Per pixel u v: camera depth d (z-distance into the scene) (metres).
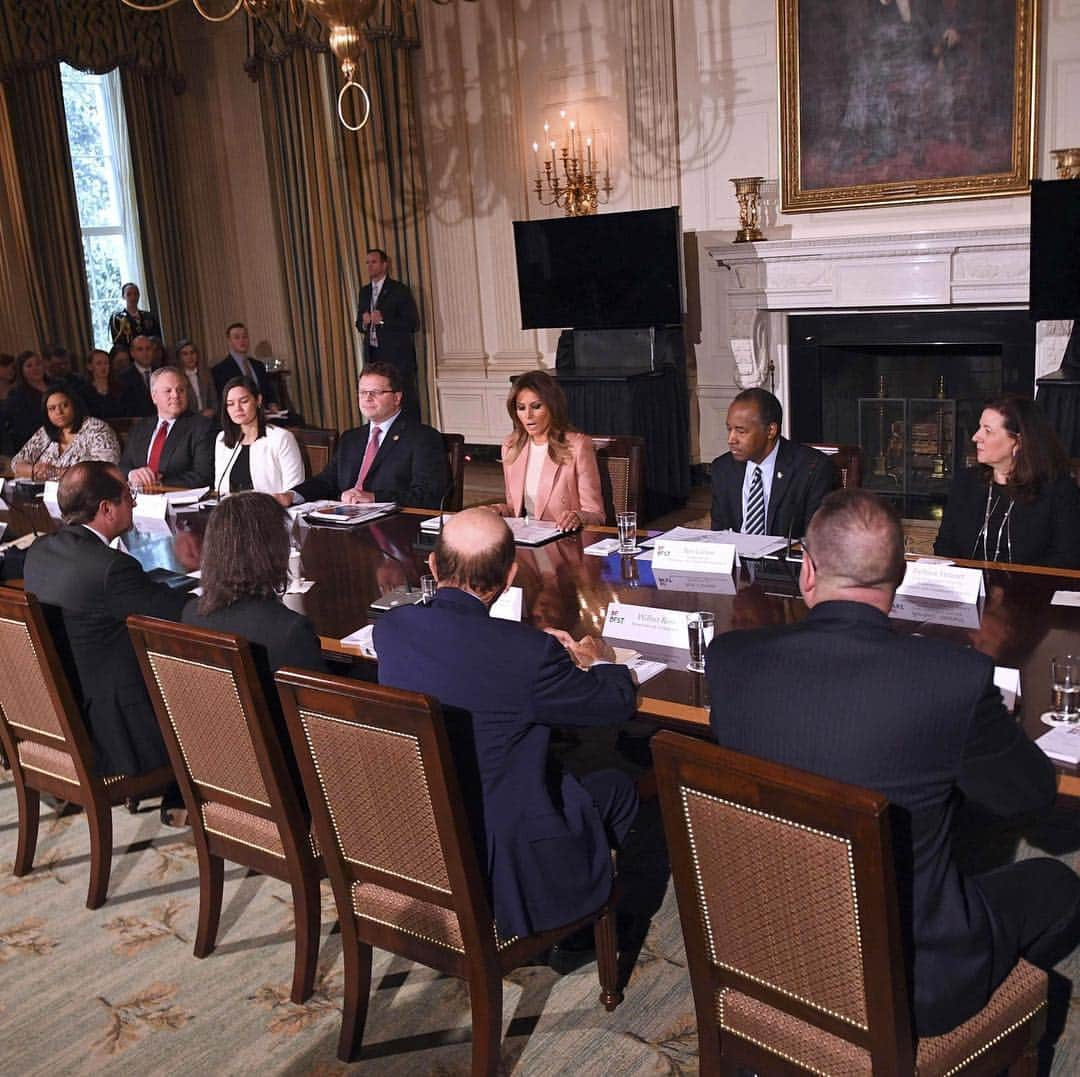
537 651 2.05
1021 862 1.96
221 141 9.32
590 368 7.67
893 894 1.48
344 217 8.67
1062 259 5.83
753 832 1.59
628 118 7.46
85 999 2.52
